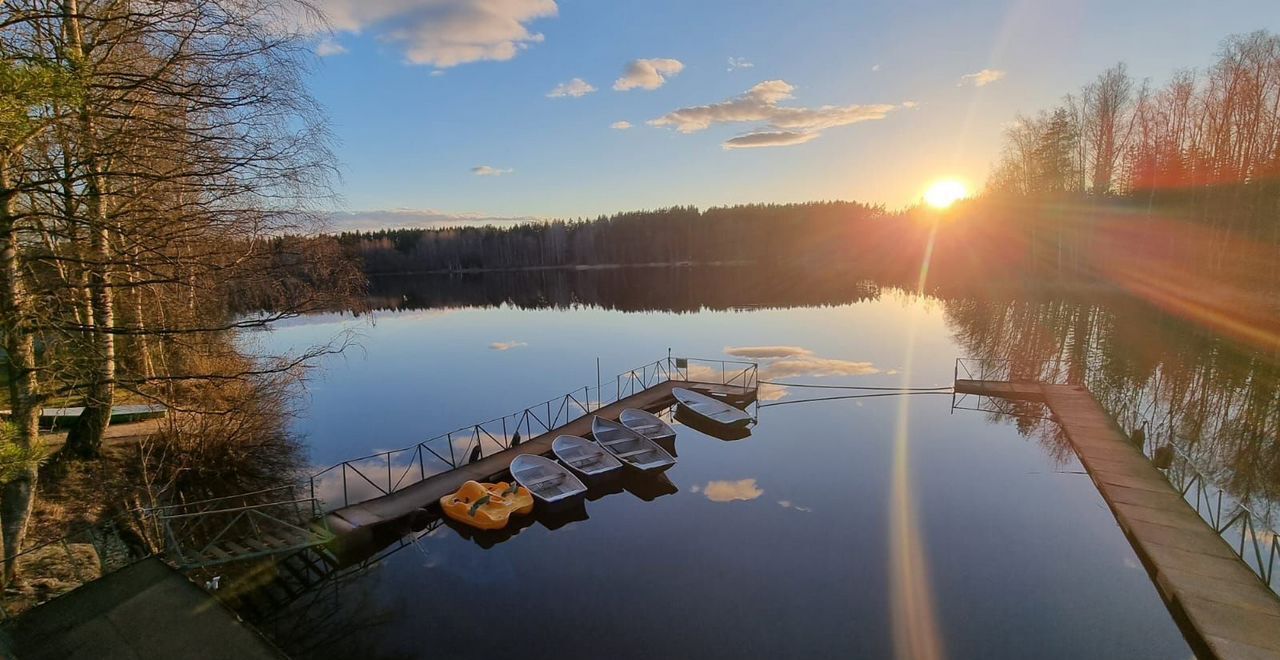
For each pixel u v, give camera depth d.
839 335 30.59
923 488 12.27
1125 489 11.12
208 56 7.95
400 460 15.38
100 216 8.11
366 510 10.99
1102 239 41.47
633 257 106.88
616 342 31.36
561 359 27.52
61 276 8.25
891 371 22.64
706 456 14.57
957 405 18.05
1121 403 17.06
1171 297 32.97
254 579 9.37
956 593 8.64
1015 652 7.41
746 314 40.12
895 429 16.06
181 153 8.16
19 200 7.90
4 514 7.41
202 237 9.85
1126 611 8.09
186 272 8.62
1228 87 32.03
